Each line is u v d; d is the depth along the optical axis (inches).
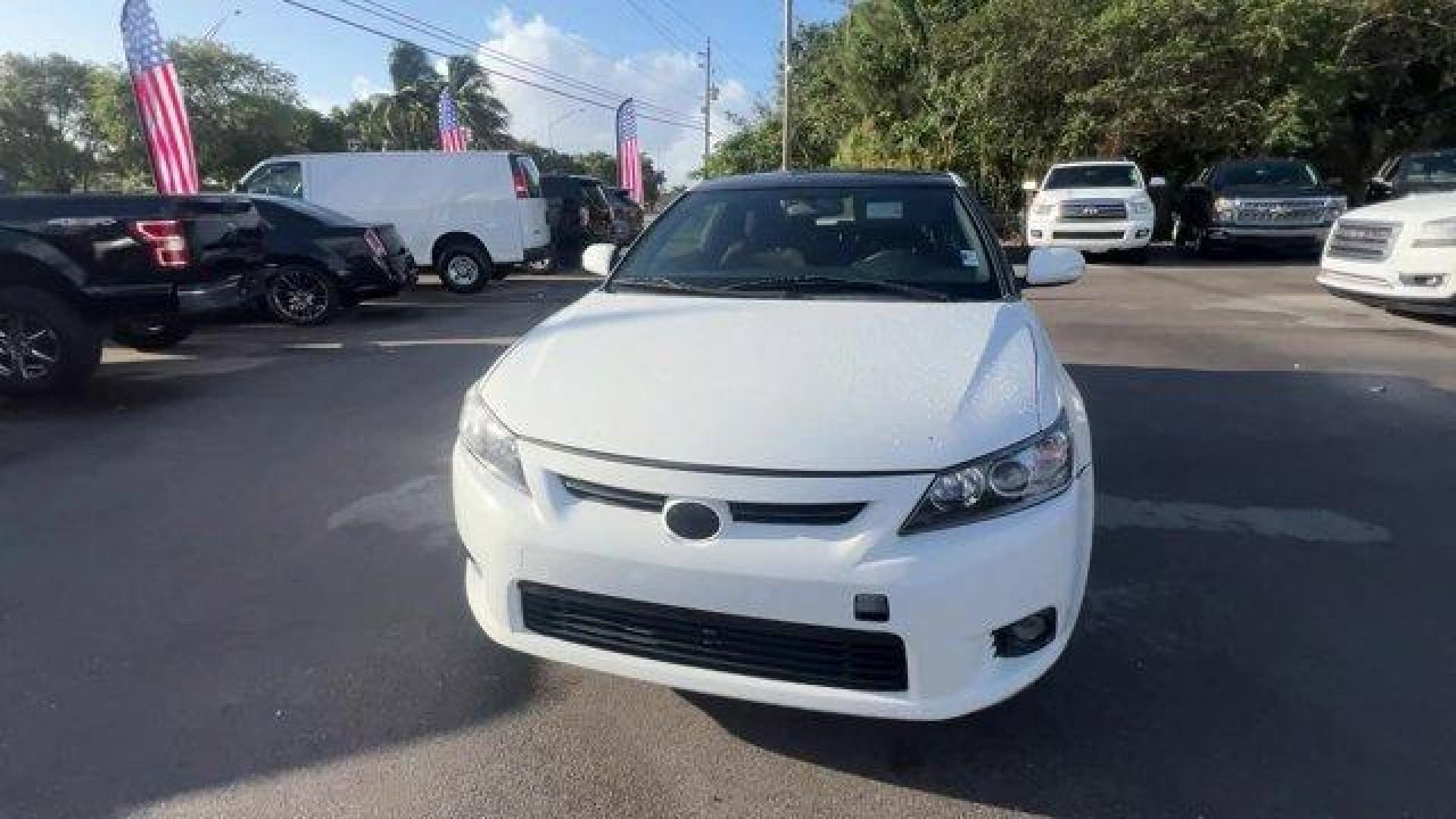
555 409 101.0
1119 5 788.6
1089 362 296.4
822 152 1374.3
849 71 1059.3
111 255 245.8
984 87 848.3
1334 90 768.9
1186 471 192.4
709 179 180.7
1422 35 760.3
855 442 90.3
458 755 102.2
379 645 124.6
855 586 86.2
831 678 90.6
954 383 100.3
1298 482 185.8
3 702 111.0
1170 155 821.2
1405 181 564.4
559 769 100.0
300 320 394.9
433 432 224.4
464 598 137.9
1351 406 238.8
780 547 87.7
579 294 520.4
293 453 207.8
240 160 1791.3
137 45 488.4
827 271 141.2
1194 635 127.0
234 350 337.1
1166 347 319.6
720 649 92.3
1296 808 93.2
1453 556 150.9
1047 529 91.7
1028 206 745.0
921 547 87.0
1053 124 831.7
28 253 240.8
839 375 101.8
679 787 97.2
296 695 112.8
